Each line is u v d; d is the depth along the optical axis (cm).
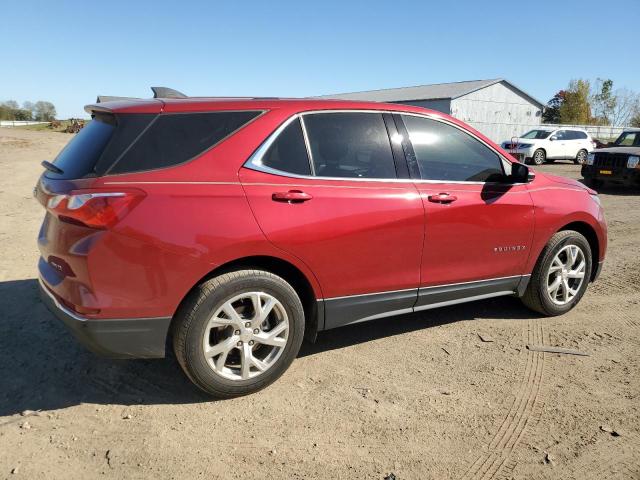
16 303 461
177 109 312
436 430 296
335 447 279
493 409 318
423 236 374
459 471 262
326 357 383
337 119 357
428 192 378
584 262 473
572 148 2422
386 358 383
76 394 325
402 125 384
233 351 329
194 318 299
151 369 358
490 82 3656
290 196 321
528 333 432
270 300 322
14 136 2645
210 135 314
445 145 401
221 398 322
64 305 296
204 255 296
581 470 265
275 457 270
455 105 3519
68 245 282
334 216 335
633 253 704
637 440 289
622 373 366
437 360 381
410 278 377
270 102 340
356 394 332
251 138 323
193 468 260
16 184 1170
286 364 336
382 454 274
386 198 358
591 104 5903
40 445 275
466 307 492
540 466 267
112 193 279
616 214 1020
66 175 298
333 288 346
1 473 253
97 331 284
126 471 257
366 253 352
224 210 302
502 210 411
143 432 288
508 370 368
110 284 282
